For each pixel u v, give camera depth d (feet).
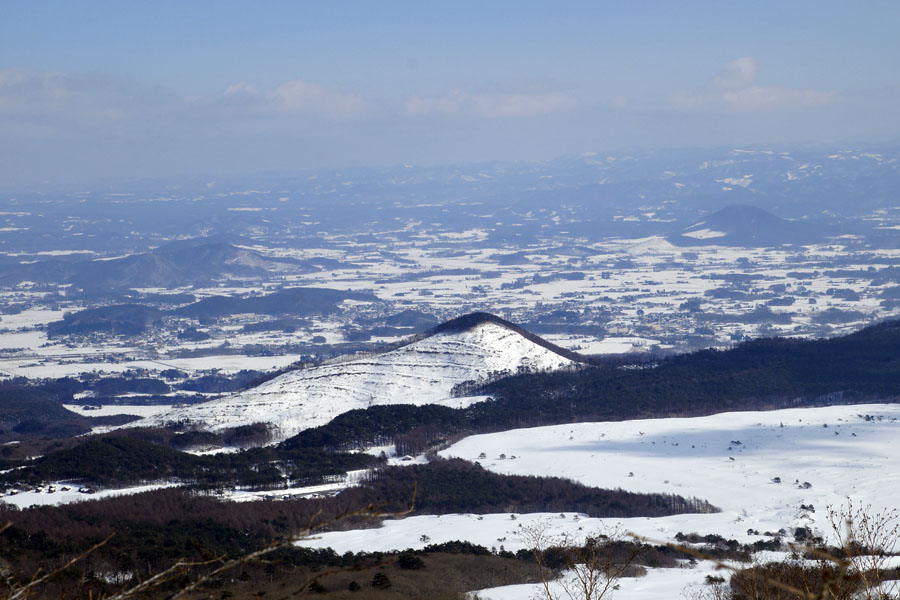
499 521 525.75
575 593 308.81
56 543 419.95
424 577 367.04
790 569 157.38
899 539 388.16
